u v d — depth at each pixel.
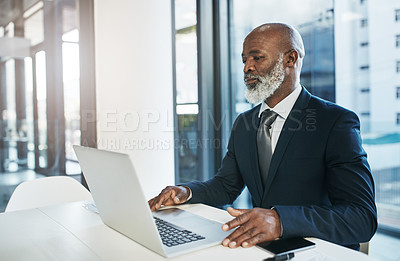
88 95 2.69
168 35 2.72
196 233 0.95
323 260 0.78
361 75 1.83
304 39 2.10
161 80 2.68
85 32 2.67
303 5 2.10
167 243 0.87
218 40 2.83
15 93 2.49
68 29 2.62
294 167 1.28
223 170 1.50
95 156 0.87
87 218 1.16
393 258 1.80
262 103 1.47
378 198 1.83
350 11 1.86
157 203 1.19
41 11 2.54
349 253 0.82
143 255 0.82
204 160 2.87
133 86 2.58
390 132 1.74
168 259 0.79
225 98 2.87
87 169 0.96
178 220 1.08
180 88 2.99
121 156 0.75
